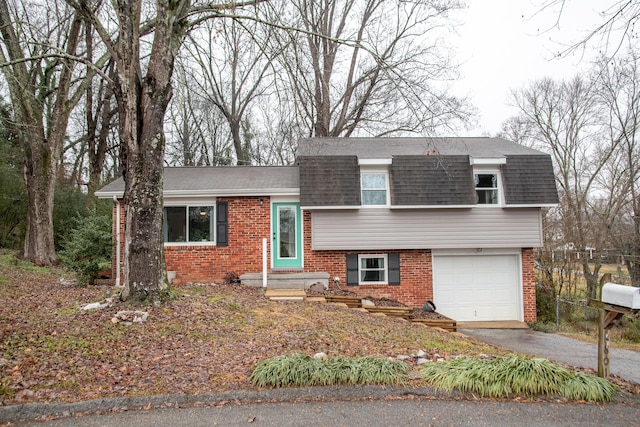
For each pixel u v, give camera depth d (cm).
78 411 473
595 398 532
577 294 1867
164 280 886
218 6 927
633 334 1347
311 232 1436
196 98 2088
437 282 1491
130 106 834
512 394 537
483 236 1443
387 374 562
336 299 1224
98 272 1274
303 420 462
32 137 1673
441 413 487
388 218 1429
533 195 1425
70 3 812
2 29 1568
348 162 1427
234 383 548
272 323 838
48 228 1708
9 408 461
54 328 711
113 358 610
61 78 1708
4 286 1145
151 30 990
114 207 1391
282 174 1609
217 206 1430
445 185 1416
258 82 2484
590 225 2106
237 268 1424
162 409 485
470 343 860
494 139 1855
